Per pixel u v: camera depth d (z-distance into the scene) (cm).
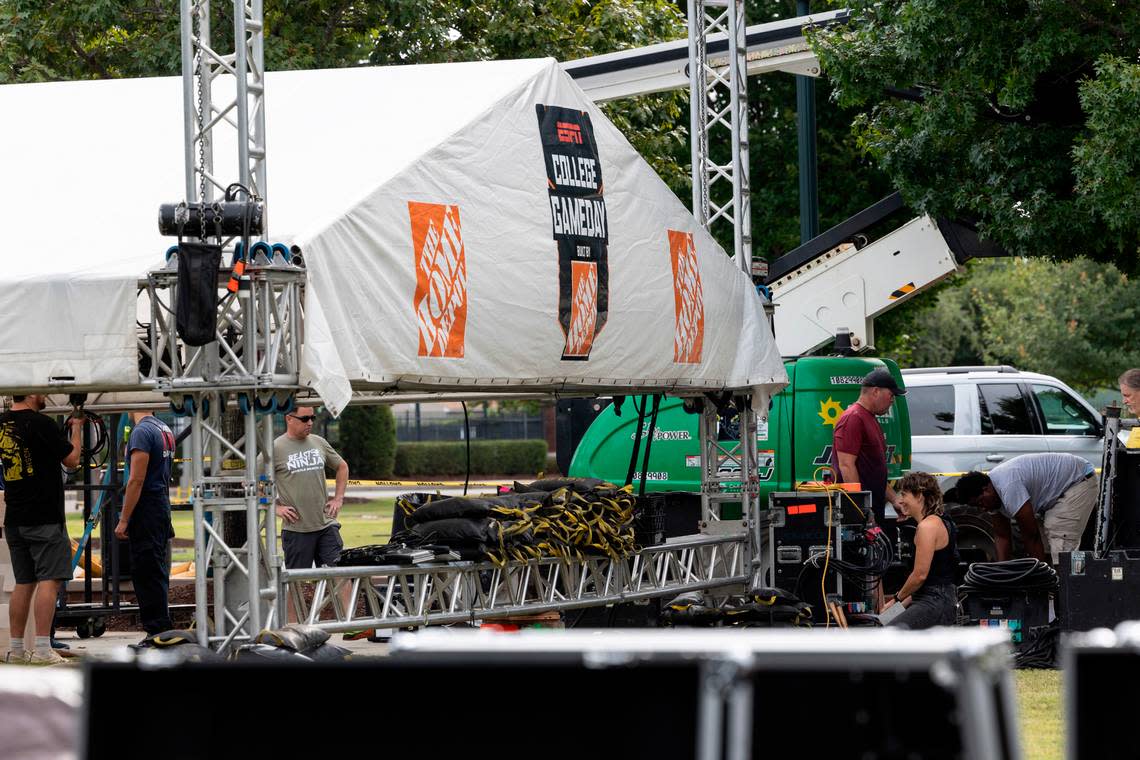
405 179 2047
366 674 778
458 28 5316
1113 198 3284
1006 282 9812
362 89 2358
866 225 3878
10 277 1920
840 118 6159
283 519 2764
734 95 2941
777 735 761
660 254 2572
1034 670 2428
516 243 2228
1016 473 2897
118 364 1880
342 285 1911
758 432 3184
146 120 2388
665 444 3384
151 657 789
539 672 757
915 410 3622
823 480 3069
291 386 1866
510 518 2234
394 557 2045
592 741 748
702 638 770
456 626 2209
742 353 2827
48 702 850
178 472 7138
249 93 1923
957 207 3725
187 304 1788
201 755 784
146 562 2497
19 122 2408
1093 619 2386
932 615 2348
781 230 6197
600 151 2459
